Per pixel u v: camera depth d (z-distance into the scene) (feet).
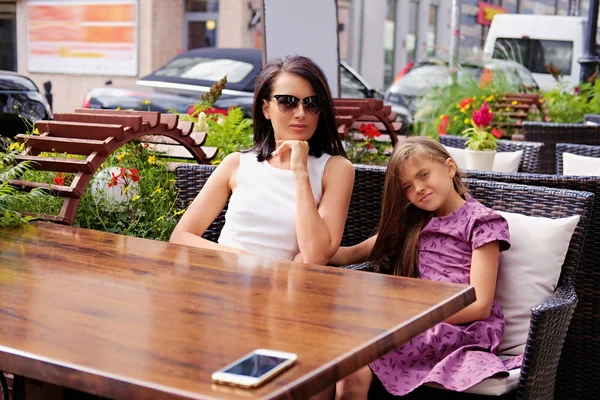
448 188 9.79
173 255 8.39
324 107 10.37
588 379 11.54
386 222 10.16
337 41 21.18
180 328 6.19
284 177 10.38
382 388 9.07
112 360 5.58
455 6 38.04
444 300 6.81
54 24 64.13
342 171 10.41
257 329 6.15
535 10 76.59
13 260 8.18
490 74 32.04
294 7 19.65
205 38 62.03
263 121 10.77
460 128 27.91
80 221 12.40
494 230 9.41
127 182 12.66
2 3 66.64
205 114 16.42
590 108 30.53
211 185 10.88
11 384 9.31
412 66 39.40
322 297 6.91
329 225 10.13
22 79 27.99
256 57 32.14
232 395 5.05
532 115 28.73
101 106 30.25
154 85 31.14
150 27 60.29
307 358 5.58
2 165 11.35
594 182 11.00
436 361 8.99
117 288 7.22
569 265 9.89
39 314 6.51
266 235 10.27
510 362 9.00
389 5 73.31
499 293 9.71
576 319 11.49
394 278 7.50
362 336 5.99
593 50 34.12
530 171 17.21
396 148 9.96
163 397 5.14
